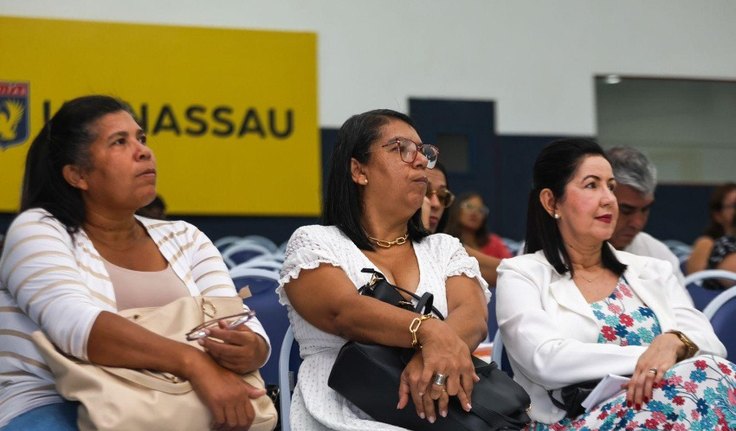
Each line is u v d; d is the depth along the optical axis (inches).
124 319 92.3
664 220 399.5
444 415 93.4
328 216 111.3
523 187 383.9
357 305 98.3
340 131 111.8
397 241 110.4
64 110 103.3
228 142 349.7
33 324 97.4
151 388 89.7
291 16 358.9
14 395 95.3
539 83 385.4
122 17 340.5
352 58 365.7
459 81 377.1
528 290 113.9
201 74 347.3
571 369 105.8
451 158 377.1
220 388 91.0
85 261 99.3
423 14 374.0
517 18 383.2
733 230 235.5
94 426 86.7
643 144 399.9
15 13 329.7
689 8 400.5
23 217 99.6
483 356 127.6
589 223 114.9
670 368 101.8
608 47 392.2
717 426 98.8
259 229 353.1
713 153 405.7
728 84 406.6
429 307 101.7
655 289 115.3
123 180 100.9
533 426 110.0
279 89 355.6
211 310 99.2
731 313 125.4
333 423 96.0
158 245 106.1
